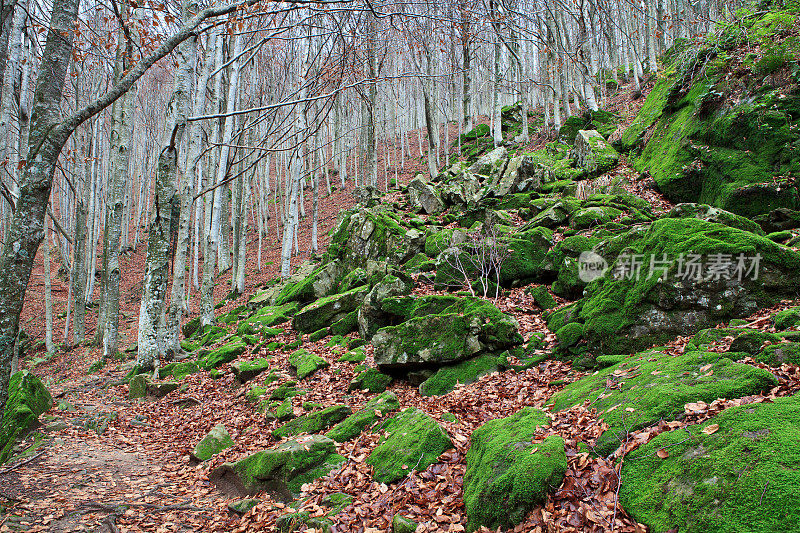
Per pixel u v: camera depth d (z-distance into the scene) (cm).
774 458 249
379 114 3847
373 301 935
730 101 1109
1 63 546
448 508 372
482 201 1455
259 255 2653
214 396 925
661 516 265
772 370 364
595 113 1984
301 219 3275
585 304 703
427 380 686
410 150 3888
